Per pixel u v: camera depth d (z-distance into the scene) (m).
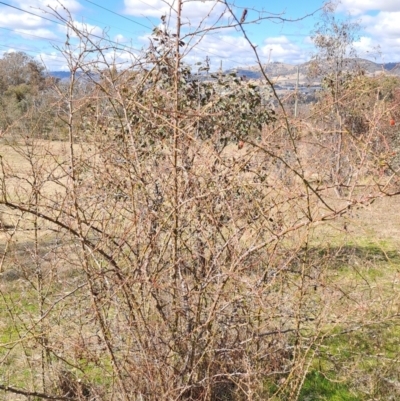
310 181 2.68
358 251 6.75
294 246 2.96
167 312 2.79
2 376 3.83
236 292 2.79
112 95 2.74
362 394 3.70
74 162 2.72
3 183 2.64
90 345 3.00
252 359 3.05
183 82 4.44
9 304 4.66
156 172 2.76
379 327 4.34
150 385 2.70
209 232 2.74
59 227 2.79
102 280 2.69
